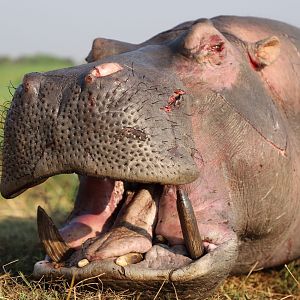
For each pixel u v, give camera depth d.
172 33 12.99
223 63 11.91
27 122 10.41
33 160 10.35
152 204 11.01
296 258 14.41
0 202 22.31
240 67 12.16
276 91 13.05
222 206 11.20
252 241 12.72
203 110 11.55
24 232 18.06
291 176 12.71
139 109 10.19
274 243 13.09
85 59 13.58
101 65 10.33
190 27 12.01
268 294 13.87
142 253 10.40
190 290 10.49
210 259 10.23
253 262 13.27
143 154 10.02
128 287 10.37
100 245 10.36
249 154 11.84
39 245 16.59
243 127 11.84
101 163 9.98
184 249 10.45
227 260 10.54
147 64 11.27
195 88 11.57
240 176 11.80
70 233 11.03
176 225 10.73
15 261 13.51
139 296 10.59
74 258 10.65
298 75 13.55
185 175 10.25
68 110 10.16
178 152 10.32
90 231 11.11
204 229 10.75
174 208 10.84
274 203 12.40
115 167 9.96
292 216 13.01
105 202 11.38
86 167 10.00
